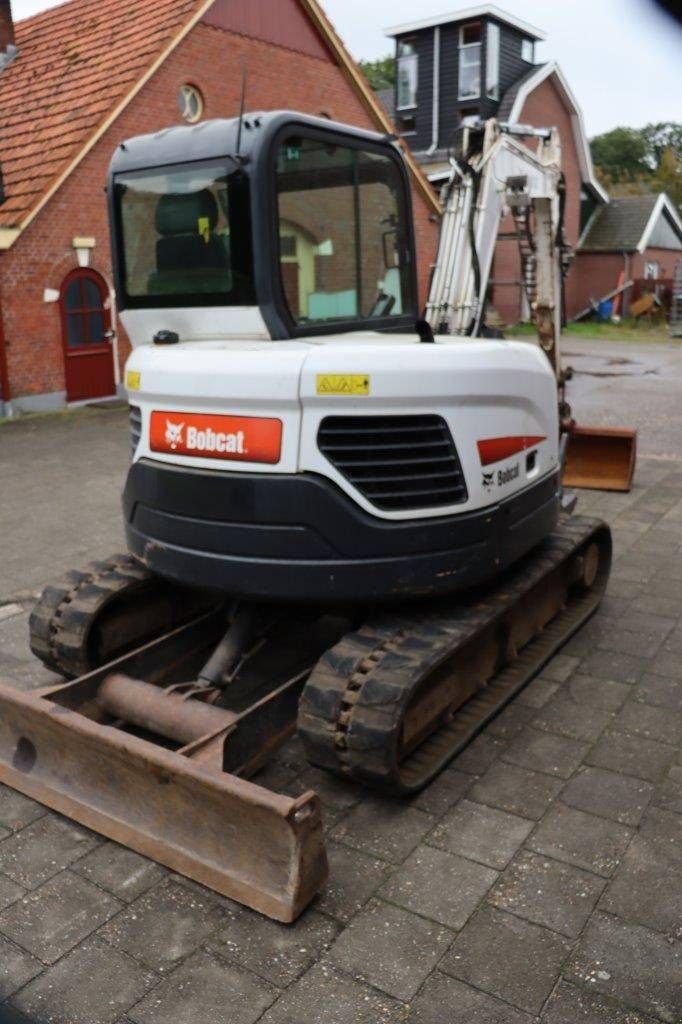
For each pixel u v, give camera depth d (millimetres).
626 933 2998
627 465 8641
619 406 13977
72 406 13688
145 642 4809
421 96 27875
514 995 2754
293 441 3592
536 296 6270
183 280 4008
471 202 5379
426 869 3322
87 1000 2760
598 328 29234
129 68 13734
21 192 12789
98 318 13914
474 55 26516
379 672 3605
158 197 3955
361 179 4234
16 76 15523
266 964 2891
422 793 3793
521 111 27516
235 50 15273
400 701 3479
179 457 3844
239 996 2766
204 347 3900
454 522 3863
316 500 3611
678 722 4371
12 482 9312
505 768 3979
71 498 8672
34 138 13617
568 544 5078
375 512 3701
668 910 3100
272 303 3799
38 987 2812
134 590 4633
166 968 2881
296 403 3551
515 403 4195
